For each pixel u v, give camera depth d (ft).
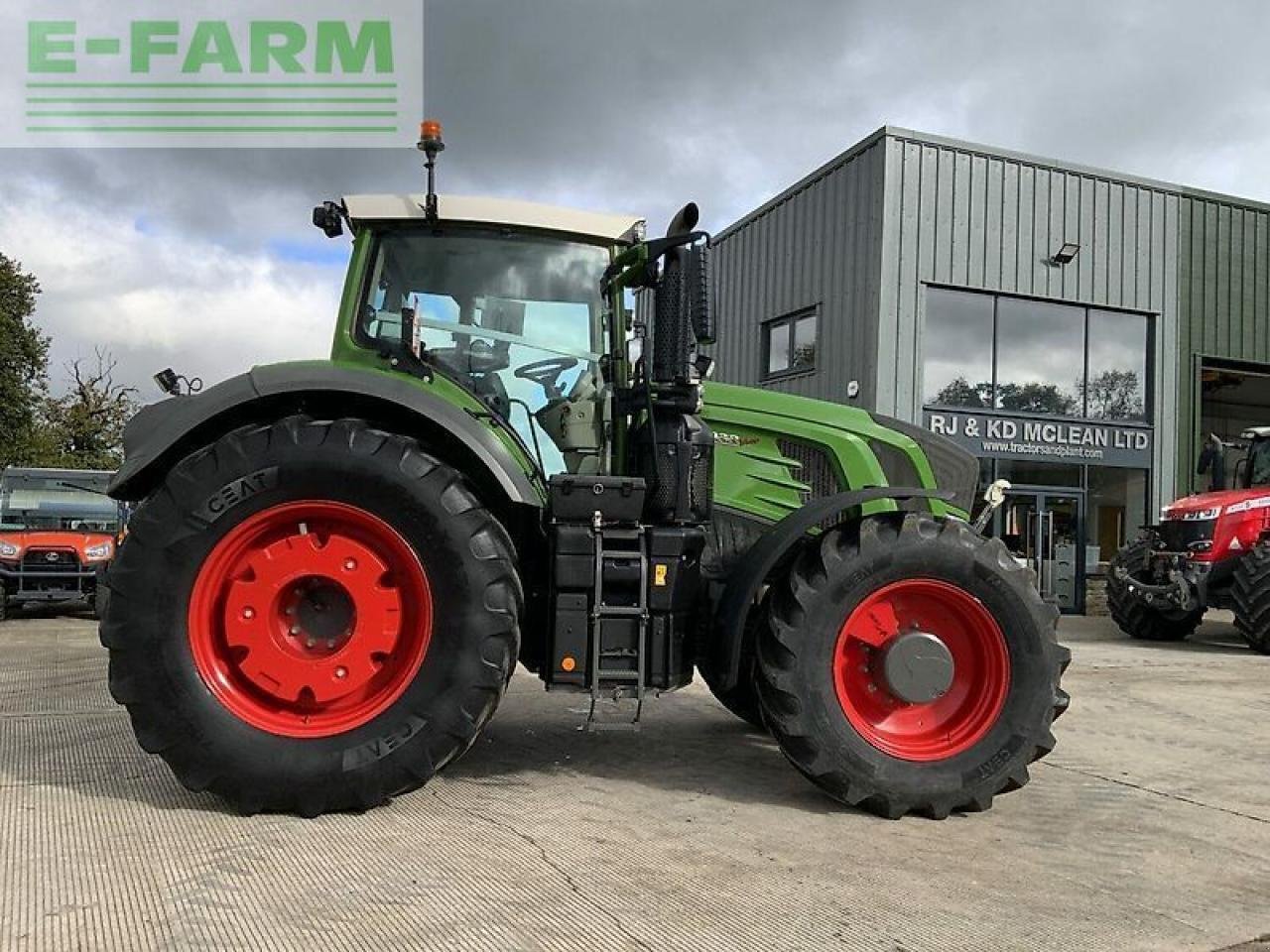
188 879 8.70
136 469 10.88
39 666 22.86
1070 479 44.47
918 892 8.93
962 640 11.84
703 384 13.51
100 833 9.90
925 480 14.14
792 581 11.44
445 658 10.75
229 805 10.83
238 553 10.90
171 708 10.40
